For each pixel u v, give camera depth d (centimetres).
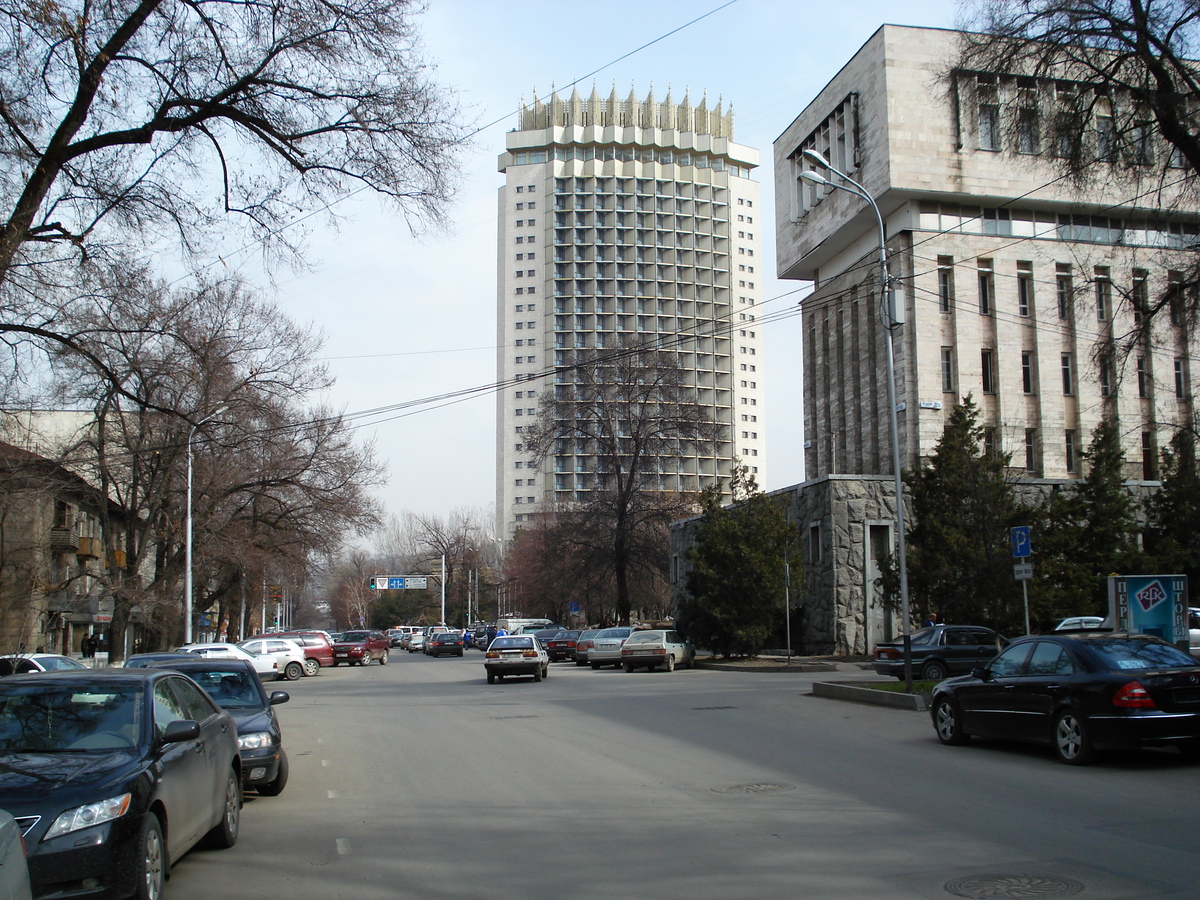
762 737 1491
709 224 15075
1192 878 665
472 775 1209
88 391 3116
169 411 1794
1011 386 4762
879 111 4700
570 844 825
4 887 420
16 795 597
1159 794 968
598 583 5450
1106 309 2462
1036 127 1711
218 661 1172
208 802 786
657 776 1152
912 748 1348
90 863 580
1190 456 2495
